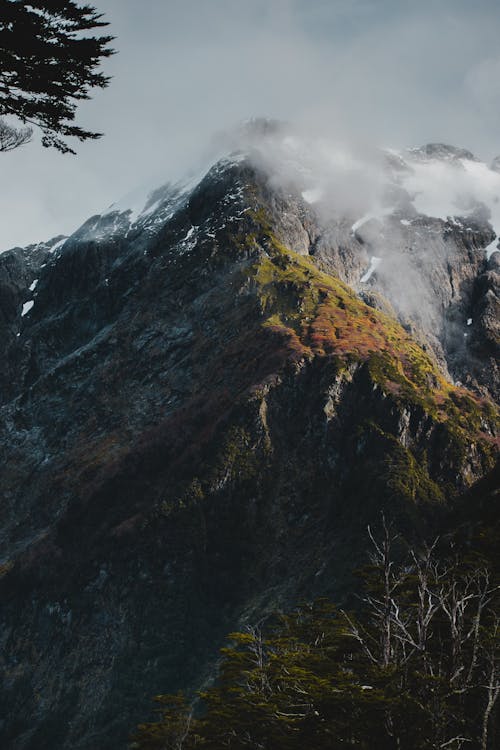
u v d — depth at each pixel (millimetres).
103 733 140375
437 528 142500
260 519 165625
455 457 169750
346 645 58375
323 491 167250
